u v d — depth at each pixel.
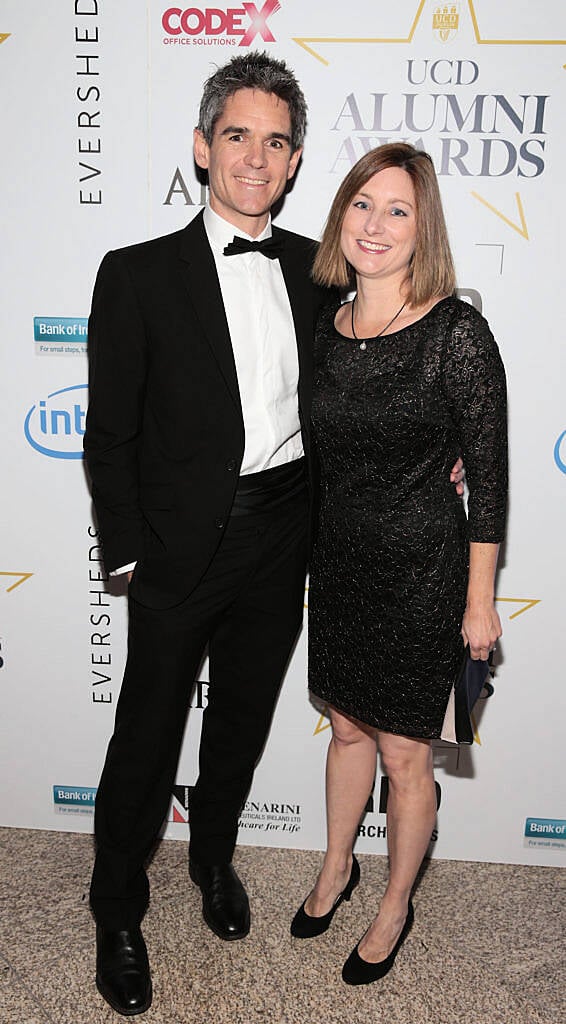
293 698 2.27
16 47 1.92
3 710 2.33
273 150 1.66
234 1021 1.79
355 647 1.79
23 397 2.13
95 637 2.27
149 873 2.23
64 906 2.10
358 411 1.64
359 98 1.93
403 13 1.88
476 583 1.66
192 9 1.89
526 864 2.33
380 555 1.69
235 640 1.95
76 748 2.35
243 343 1.75
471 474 1.62
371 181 1.57
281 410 1.79
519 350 2.03
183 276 1.69
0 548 2.23
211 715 2.05
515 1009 1.83
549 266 1.99
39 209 2.01
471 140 1.93
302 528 1.90
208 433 1.72
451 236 1.99
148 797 1.86
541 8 1.85
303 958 1.96
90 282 2.05
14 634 2.28
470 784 2.29
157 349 1.69
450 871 2.29
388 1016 1.81
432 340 1.58
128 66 1.92
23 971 1.90
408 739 1.79
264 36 1.90
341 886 2.04
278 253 1.78
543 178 1.94
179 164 1.97
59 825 2.41
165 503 1.76
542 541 2.13
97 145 1.97
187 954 1.97
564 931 2.06
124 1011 1.79
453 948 2.00
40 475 2.18
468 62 1.89
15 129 1.96
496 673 2.21
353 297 2.00
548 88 1.89
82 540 2.21
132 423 1.73
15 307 2.07
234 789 2.06
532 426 2.07
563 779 2.27
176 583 1.77
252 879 2.23
